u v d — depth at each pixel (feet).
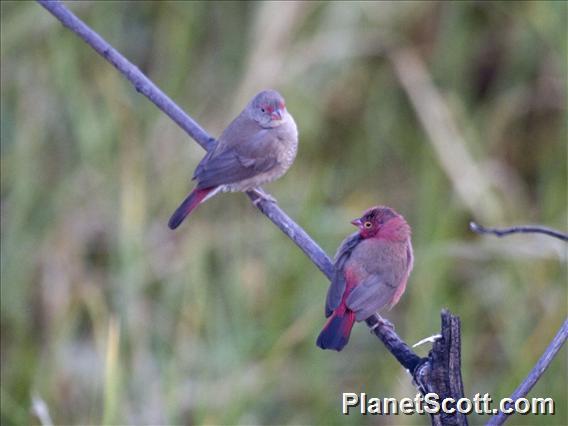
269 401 36.70
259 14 43.91
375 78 44.55
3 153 43.16
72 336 40.27
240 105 42.73
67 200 41.27
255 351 36.81
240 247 40.04
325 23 44.37
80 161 42.06
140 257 37.68
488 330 39.32
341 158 44.14
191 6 44.62
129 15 46.21
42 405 32.19
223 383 35.29
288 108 43.16
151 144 42.39
